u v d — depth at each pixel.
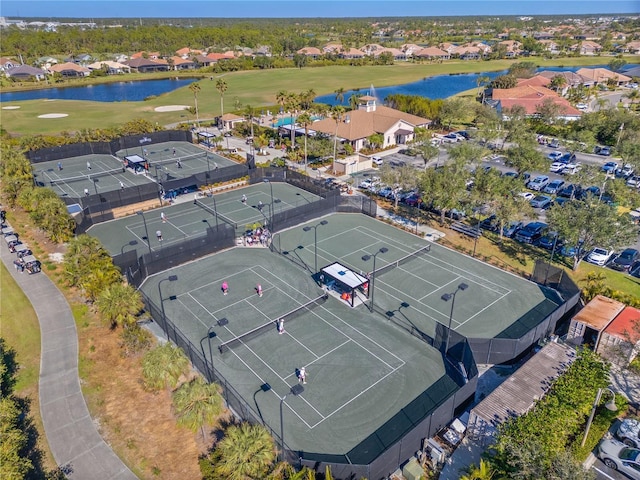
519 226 56.75
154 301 43.72
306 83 171.25
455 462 27.45
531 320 40.31
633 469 25.88
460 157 62.50
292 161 85.69
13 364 35.38
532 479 22.78
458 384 33.31
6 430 26.45
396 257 51.44
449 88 168.38
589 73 158.38
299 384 33.31
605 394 31.02
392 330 39.38
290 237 56.72
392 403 31.62
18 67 181.00
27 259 49.22
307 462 25.23
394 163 83.44
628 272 47.56
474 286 45.75
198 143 98.25
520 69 158.12
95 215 60.91
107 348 37.12
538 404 28.38
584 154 87.75
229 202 68.00
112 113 125.12
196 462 27.16
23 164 69.44
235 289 45.62
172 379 29.16
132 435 29.16
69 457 27.67
